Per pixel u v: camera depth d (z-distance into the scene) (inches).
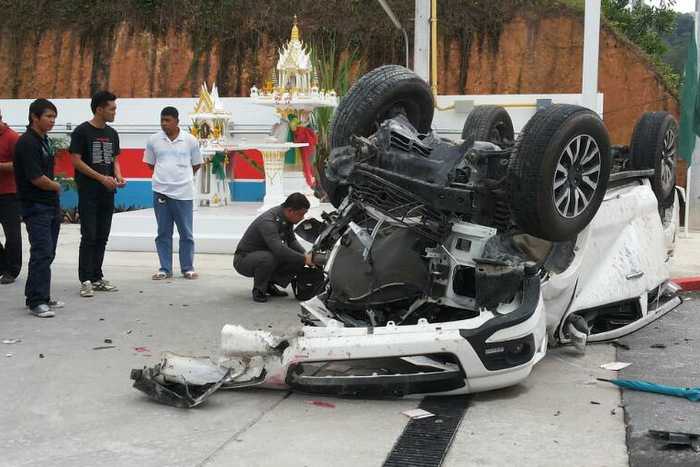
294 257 312.2
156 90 797.2
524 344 203.9
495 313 203.0
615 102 690.8
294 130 453.1
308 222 279.0
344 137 240.1
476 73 729.6
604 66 693.3
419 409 196.2
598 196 225.0
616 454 167.9
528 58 722.8
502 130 313.0
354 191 224.1
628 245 264.1
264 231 313.7
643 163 288.5
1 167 340.8
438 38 738.2
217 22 796.0
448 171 211.3
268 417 191.2
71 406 198.1
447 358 200.7
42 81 822.5
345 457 166.7
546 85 717.9
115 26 813.2
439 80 736.3
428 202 209.5
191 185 370.9
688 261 422.6
